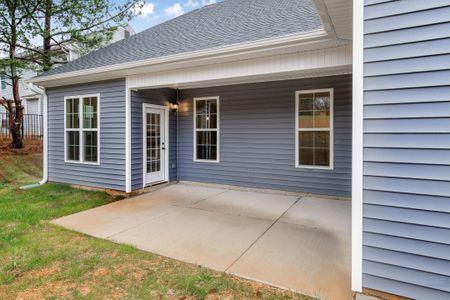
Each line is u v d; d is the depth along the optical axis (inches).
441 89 78.9
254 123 258.7
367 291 89.0
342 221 174.2
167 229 161.6
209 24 272.1
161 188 276.2
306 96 236.1
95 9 405.1
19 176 325.7
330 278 107.3
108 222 174.6
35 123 551.8
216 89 277.0
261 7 277.0
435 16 79.4
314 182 234.7
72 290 100.9
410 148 82.7
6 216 181.8
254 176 260.8
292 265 117.6
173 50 215.2
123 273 112.1
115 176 252.5
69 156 286.8
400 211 84.2
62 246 137.5
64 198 235.1
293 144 241.6
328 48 159.8
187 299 95.9
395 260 85.0
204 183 287.4
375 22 86.7
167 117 287.6
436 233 79.7
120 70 227.1
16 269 115.1
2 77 427.2
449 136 78.1
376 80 86.9
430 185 80.4
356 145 89.7
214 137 282.4
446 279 78.5
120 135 249.0
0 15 365.7
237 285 103.3
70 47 440.5
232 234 153.3
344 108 220.4
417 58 81.6
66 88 284.4
